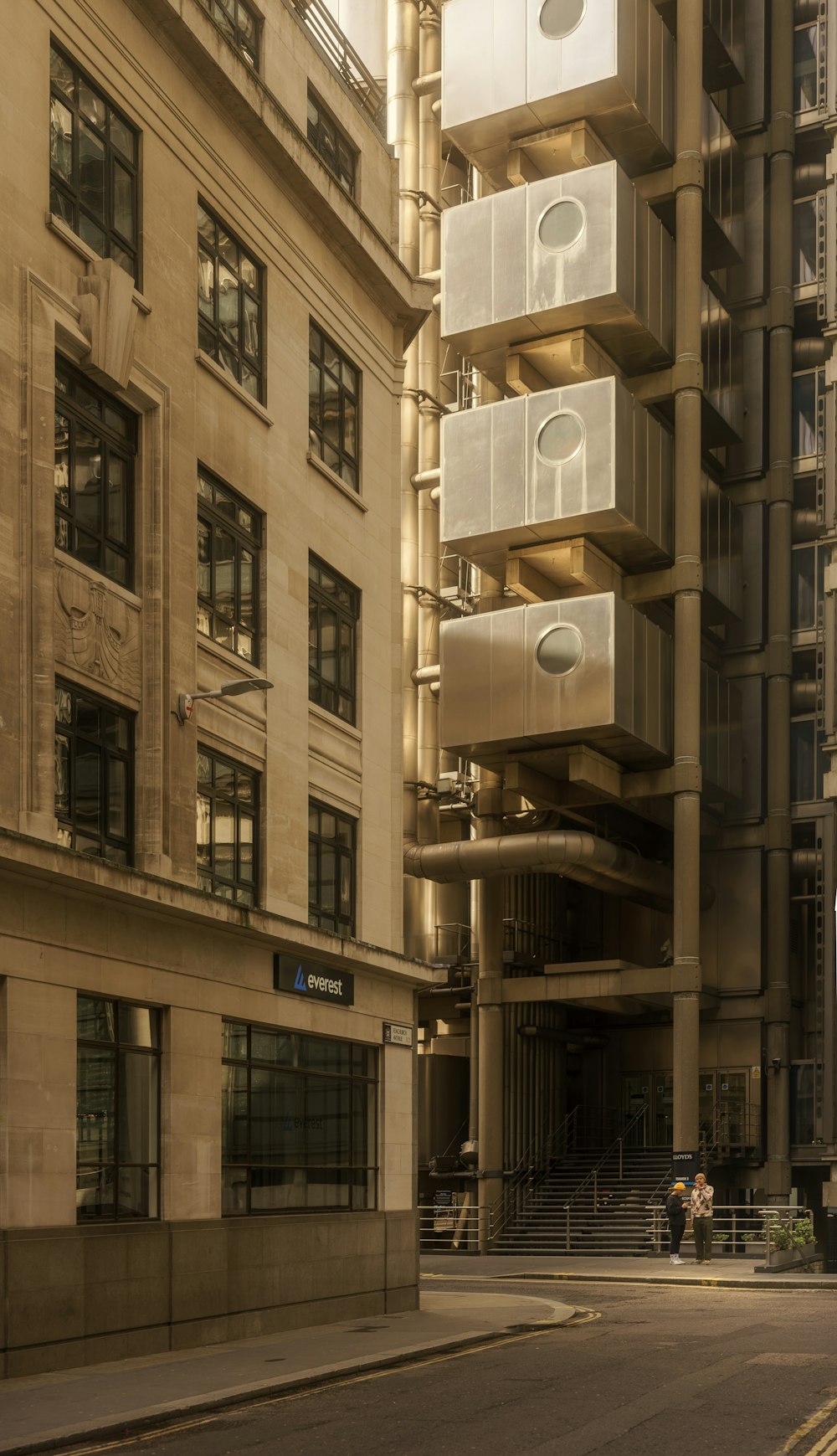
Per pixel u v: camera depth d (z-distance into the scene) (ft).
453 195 189.57
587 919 181.16
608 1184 156.35
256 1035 68.54
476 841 153.89
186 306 66.85
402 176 187.21
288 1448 36.91
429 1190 167.94
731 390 168.86
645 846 169.07
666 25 165.37
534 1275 108.17
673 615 163.84
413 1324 69.67
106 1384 47.55
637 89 150.20
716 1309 78.33
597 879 153.69
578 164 153.28
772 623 171.01
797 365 177.27
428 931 174.19
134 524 62.85
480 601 168.04
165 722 61.77
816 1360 53.62
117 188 62.95
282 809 72.69
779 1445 36.37
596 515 142.51
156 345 63.98
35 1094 51.72
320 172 80.59
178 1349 58.34
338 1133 76.13
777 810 166.20
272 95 75.51
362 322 88.07
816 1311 76.38
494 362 157.17
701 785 152.05
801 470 174.19
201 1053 62.64
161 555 62.59
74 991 54.29
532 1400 44.60
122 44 63.41
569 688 142.20
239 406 71.67
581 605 143.33
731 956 165.37
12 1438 37.29
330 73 86.69
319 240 82.64
